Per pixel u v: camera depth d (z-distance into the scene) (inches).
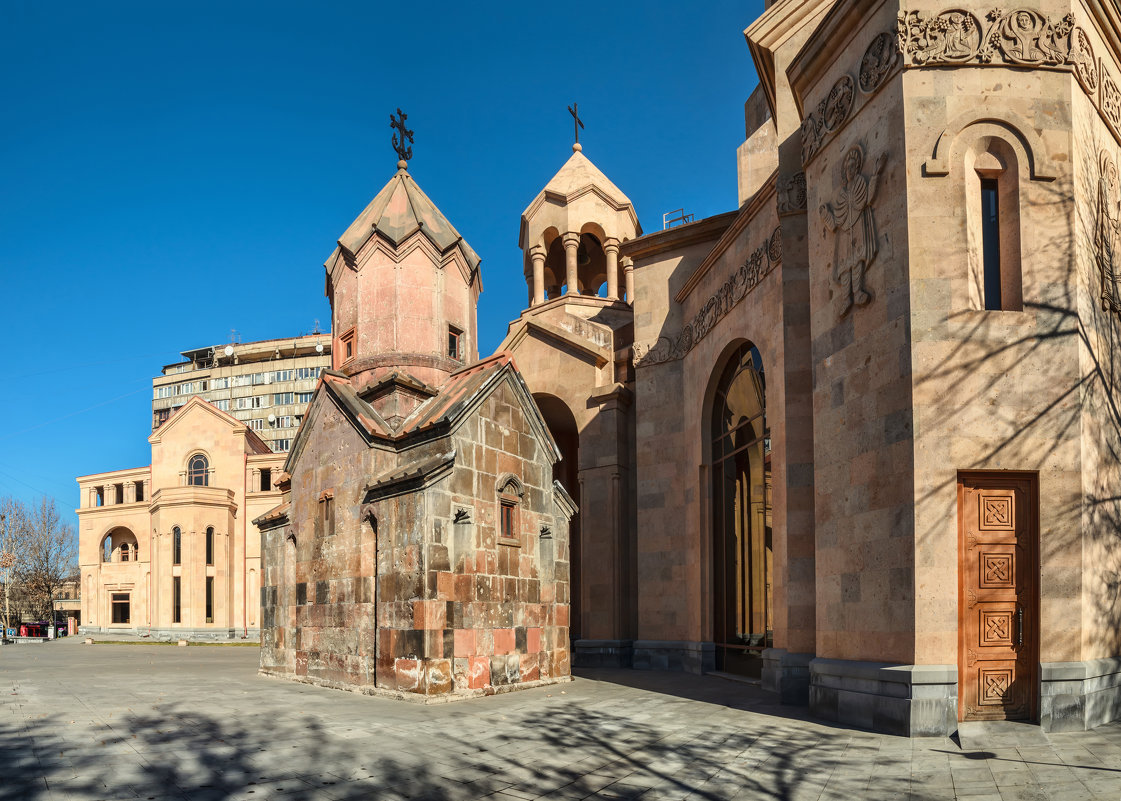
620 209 1269.7
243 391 4205.2
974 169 460.1
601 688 695.1
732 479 848.9
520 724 483.5
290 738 424.2
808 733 449.4
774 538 692.1
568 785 343.3
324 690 654.5
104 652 1396.4
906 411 444.1
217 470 2188.7
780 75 686.5
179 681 725.3
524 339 1195.9
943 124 457.7
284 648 779.4
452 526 627.2
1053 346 442.3
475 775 356.5
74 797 304.2
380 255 811.4
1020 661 429.1
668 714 527.5
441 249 821.9
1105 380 476.7
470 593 636.1
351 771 356.2
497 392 696.4
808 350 624.1
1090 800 302.0
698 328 928.3
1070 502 433.1
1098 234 489.1
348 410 707.4
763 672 690.8
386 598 629.0
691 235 992.2
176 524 2084.2
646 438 995.9
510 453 704.4
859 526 482.0
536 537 725.3
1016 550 435.8
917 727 416.5
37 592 2751.0
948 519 430.0
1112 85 524.1
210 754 381.4
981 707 425.1
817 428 539.2
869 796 318.3
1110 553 460.8
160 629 2043.6
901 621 438.0
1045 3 464.1
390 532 636.7
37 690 635.5
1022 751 378.3
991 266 464.4
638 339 1032.8
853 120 516.1
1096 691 428.8
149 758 370.3
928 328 444.1
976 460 433.4
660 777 355.6
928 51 461.1
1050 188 453.4
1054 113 458.3
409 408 743.1
